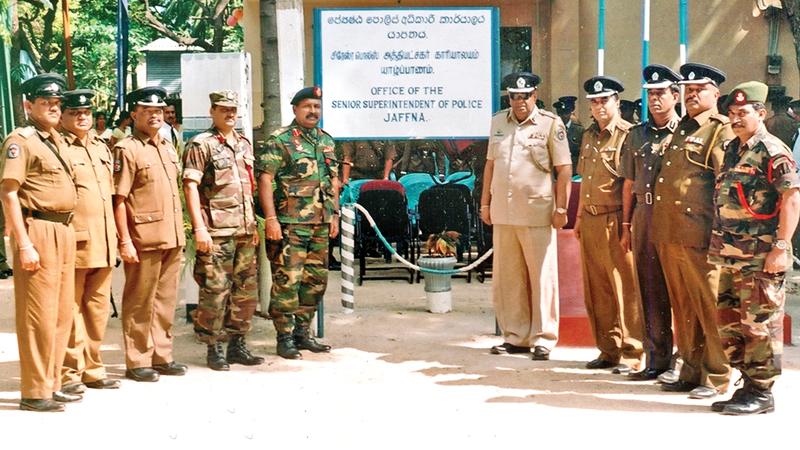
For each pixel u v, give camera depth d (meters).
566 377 7.02
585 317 8.02
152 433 5.63
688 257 6.34
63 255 6.08
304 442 5.45
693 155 6.34
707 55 14.95
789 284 10.89
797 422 5.78
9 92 13.48
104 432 5.65
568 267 8.35
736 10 14.85
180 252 7.14
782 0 12.27
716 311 6.14
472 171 13.12
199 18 25.09
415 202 12.59
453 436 5.54
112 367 7.40
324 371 7.27
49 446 5.38
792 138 12.07
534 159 7.66
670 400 6.34
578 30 15.41
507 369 7.29
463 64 8.70
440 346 8.14
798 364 7.32
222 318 7.35
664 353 6.87
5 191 5.85
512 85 7.68
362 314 9.51
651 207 6.71
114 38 23.88
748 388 6.02
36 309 6.01
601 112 7.12
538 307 7.70
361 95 8.73
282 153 7.71
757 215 5.84
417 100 8.72
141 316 6.93
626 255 7.10
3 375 7.10
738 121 5.88
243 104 8.46
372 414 6.02
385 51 8.69
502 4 15.38
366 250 11.80
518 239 7.77
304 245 7.77
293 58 8.65
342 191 11.33
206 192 7.30
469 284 11.28
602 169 7.09
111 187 6.56
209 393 6.58
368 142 13.70
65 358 6.41
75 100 6.22
